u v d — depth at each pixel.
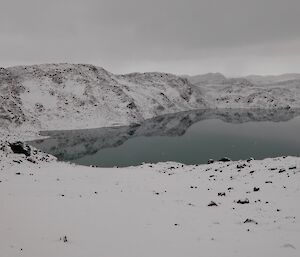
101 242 15.91
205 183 35.50
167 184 36.12
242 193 29.53
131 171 45.16
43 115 112.44
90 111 122.88
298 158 41.22
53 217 19.98
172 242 16.22
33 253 13.81
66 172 41.88
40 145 81.69
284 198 26.41
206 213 22.75
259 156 65.56
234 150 72.56
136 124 123.69
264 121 130.12
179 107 176.75
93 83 140.50
